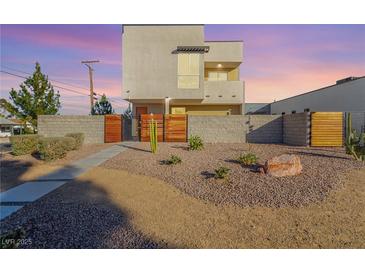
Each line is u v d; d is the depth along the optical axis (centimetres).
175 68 1526
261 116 1367
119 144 1328
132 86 1527
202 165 720
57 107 1775
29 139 988
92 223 367
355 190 471
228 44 1739
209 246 307
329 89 1648
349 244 304
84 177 643
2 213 406
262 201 434
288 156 602
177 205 435
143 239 322
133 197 480
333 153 871
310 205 412
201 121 1388
